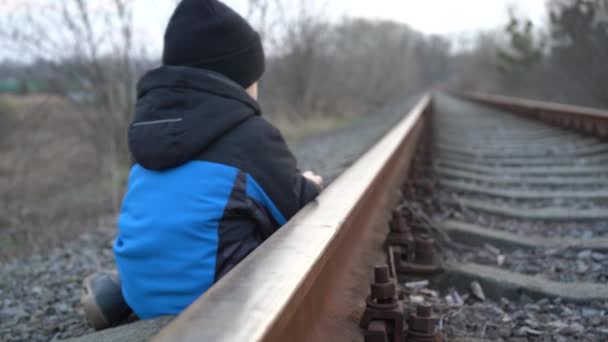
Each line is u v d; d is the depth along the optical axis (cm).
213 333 93
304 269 129
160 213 189
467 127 1470
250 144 195
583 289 279
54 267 453
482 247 374
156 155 189
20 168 1149
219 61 206
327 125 2152
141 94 205
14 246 648
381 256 258
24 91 1180
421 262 293
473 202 502
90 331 270
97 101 1149
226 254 188
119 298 233
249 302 107
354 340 170
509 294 281
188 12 207
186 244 187
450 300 272
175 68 196
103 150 1190
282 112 2083
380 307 175
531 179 636
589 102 2938
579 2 2778
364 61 3197
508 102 1995
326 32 2319
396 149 420
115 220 736
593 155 821
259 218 196
